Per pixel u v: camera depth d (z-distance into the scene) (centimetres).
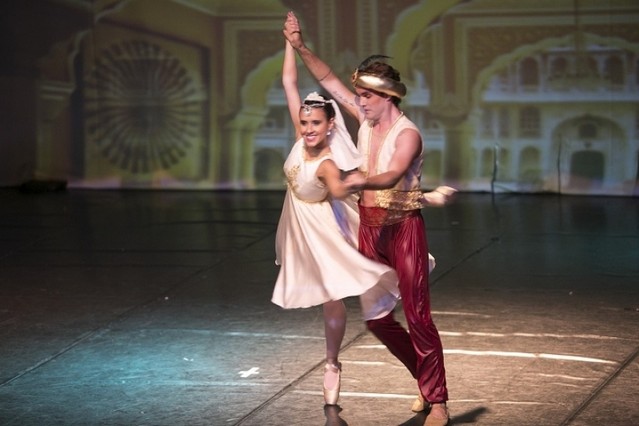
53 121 3086
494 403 1188
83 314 1653
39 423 1160
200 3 2972
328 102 1095
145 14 3005
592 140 2791
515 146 2841
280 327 1543
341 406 1192
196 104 3012
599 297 1692
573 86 2783
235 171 3020
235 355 1406
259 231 2369
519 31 2797
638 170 2764
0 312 1677
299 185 1099
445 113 2869
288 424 1138
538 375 1285
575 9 2755
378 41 2878
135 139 3058
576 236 2242
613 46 2744
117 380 1311
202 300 1730
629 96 2747
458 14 2830
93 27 3038
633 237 2216
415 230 1090
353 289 1071
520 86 2819
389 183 1035
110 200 2877
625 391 1218
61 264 2048
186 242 2255
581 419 1129
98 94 3058
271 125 2984
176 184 3050
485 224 2412
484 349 1402
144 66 3027
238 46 2970
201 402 1217
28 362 1400
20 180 3116
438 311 1617
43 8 3056
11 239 2320
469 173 2878
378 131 1091
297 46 1157
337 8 2889
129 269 1991
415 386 1255
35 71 3077
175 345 1462
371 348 1417
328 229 1099
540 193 2833
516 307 1634
